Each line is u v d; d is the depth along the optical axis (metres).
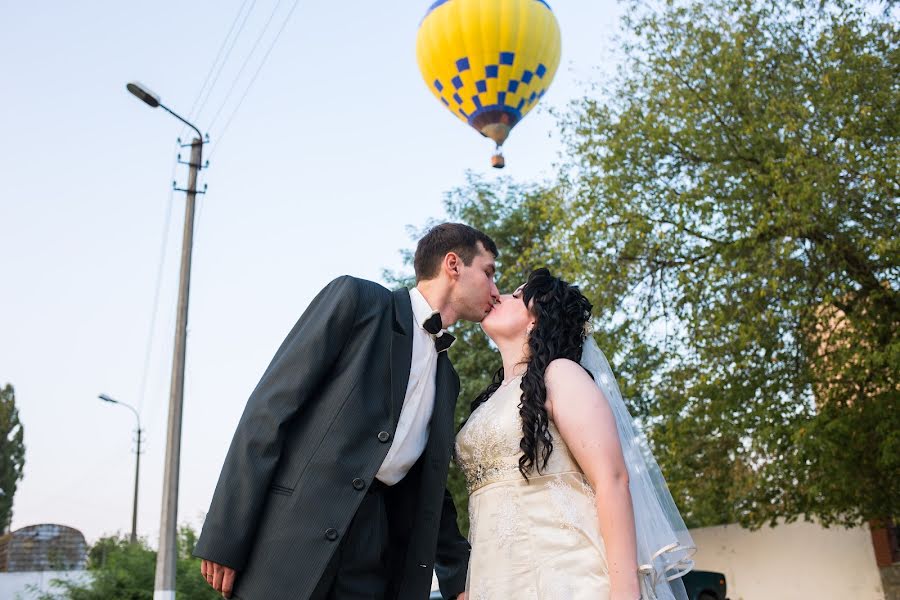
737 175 10.80
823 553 14.57
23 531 20.70
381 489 2.79
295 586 2.42
